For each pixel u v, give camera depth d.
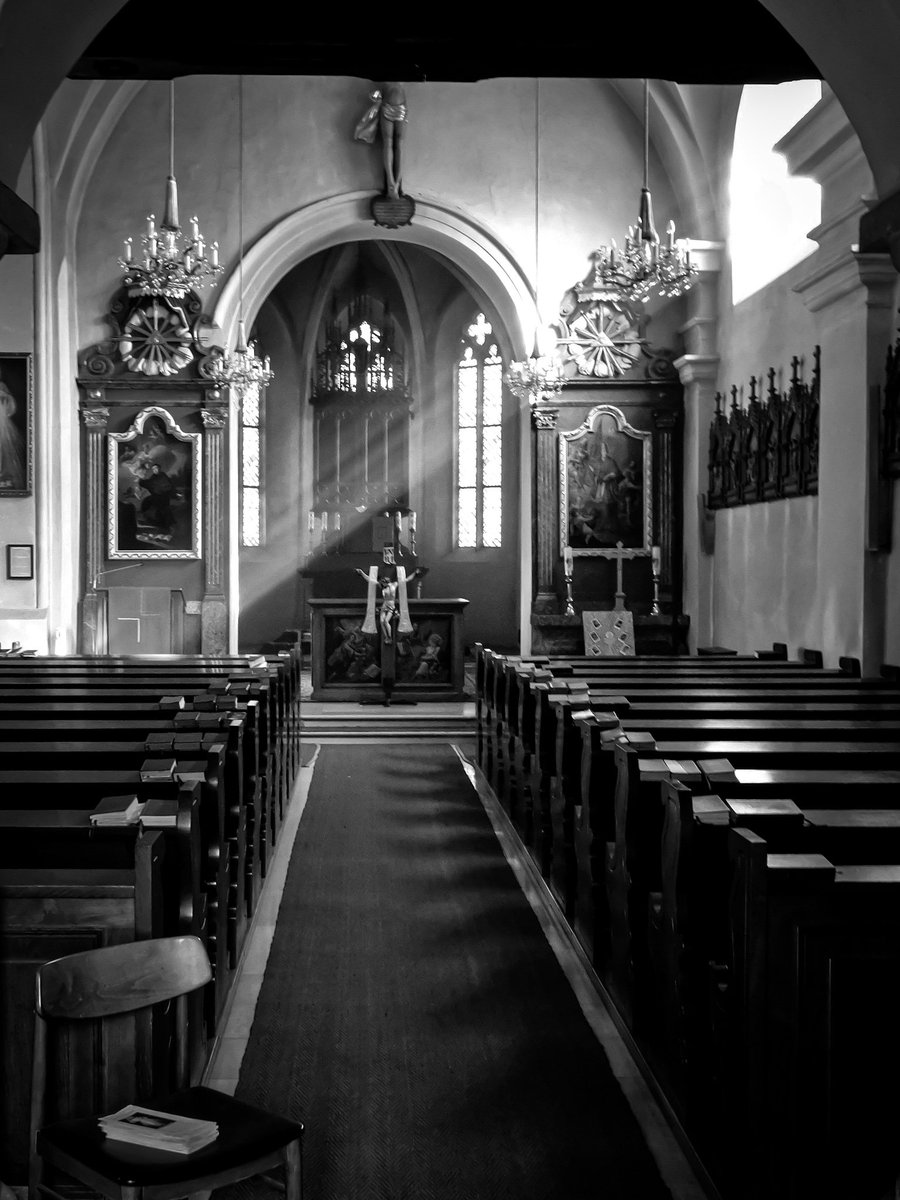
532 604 18.11
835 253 11.16
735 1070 3.71
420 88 17.78
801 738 6.72
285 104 17.73
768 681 9.95
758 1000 3.47
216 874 5.34
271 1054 5.26
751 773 5.07
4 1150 3.89
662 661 12.48
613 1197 4.02
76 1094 3.77
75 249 17.62
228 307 17.77
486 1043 5.39
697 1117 4.17
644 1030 5.05
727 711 7.70
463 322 24.67
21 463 16.73
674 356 18.03
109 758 6.04
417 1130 4.52
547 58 8.95
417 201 17.78
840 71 7.91
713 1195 3.92
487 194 17.89
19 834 4.42
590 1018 5.70
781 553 14.44
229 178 17.73
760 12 8.75
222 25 8.66
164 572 17.94
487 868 8.66
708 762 4.98
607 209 17.91
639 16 8.78
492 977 6.30
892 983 3.47
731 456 16.16
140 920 3.87
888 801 4.91
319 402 24.80
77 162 17.14
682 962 4.23
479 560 24.64
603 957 6.05
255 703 7.64
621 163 17.91
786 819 4.15
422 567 22.59
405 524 24.14
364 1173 4.19
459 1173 4.19
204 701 7.45
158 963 3.54
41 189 16.53
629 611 17.66
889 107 7.79
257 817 7.74
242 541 24.53
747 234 16.16
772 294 15.01
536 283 17.94
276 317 24.81
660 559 18.03
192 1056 4.62
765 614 15.02
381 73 9.39
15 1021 3.88
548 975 6.33
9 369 16.67
